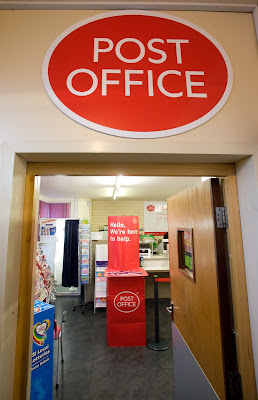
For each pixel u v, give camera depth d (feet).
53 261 14.82
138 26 3.21
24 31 3.10
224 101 3.07
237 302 3.24
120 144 2.88
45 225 15.07
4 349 2.56
